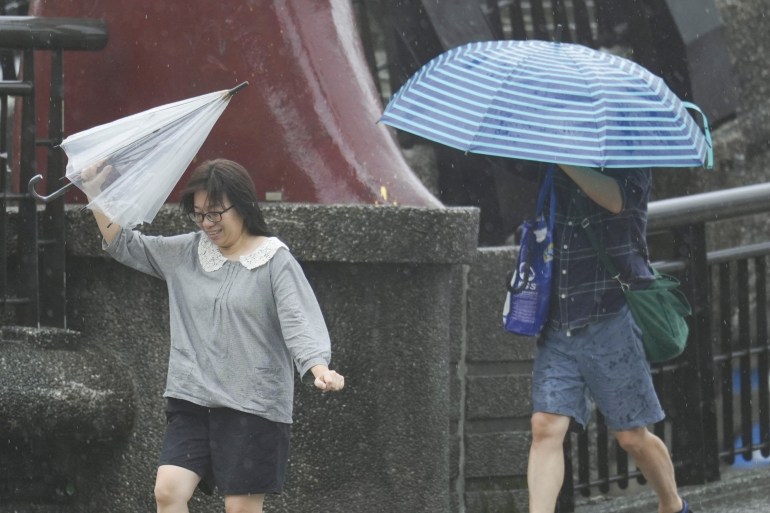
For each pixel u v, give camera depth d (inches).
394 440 864.9
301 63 909.8
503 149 729.0
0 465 882.8
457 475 1007.0
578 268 806.5
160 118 710.5
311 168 900.6
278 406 698.8
